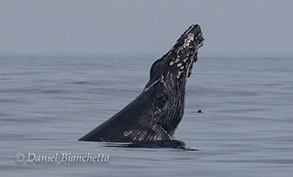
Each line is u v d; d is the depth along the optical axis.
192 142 61.12
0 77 185.62
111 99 116.94
